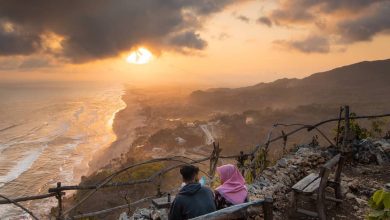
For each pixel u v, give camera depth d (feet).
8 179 334.44
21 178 339.98
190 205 15.60
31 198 20.02
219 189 18.01
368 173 31.89
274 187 27.89
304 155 34.14
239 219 14.61
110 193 146.61
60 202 20.83
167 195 23.88
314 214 23.61
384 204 12.28
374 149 35.14
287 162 32.40
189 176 16.42
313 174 25.55
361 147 35.53
